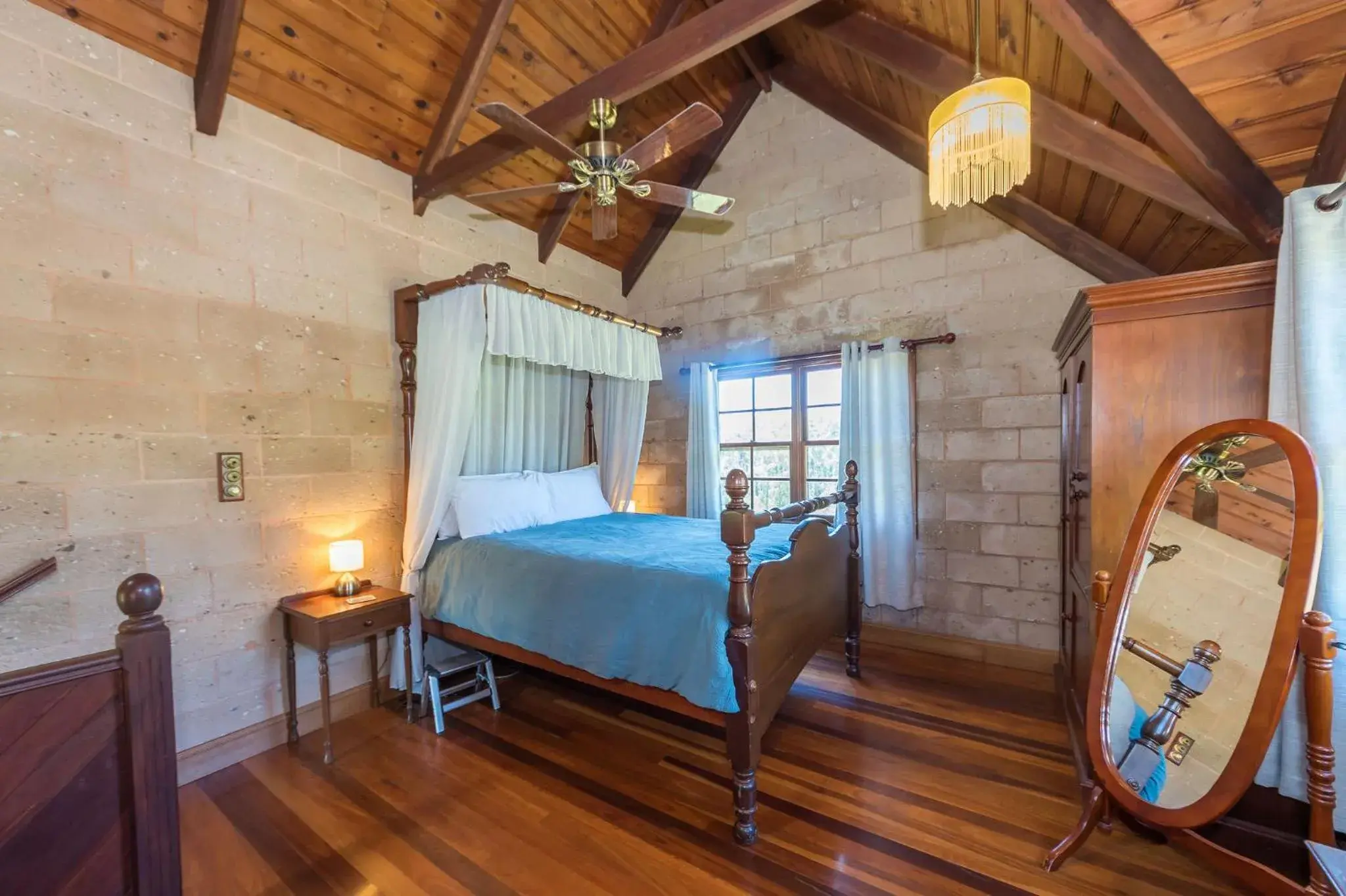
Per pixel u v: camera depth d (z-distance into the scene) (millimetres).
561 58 3170
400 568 3127
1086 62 1711
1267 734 1455
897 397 3496
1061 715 2711
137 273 2203
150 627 1283
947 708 2799
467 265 3570
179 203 2316
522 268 3965
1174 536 1855
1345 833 1594
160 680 1285
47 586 1991
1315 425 1589
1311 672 1433
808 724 2656
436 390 2939
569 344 3363
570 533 3145
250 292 2535
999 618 3365
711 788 2193
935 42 2518
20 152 1943
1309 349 1598
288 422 2664
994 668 3285
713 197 2484
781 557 2443
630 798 2133
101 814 1222
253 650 2523
